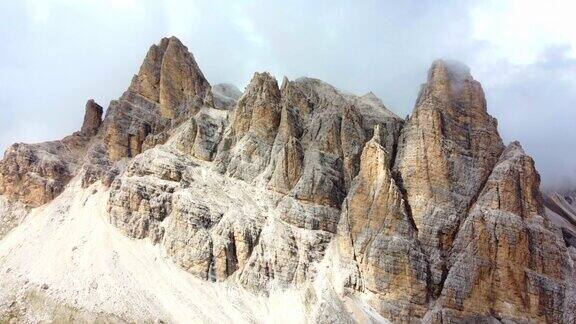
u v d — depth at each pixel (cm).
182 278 12119
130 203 13412
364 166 13900
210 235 12812
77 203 14362
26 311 10831
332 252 13050
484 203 13175
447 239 13112
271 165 14612
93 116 18112
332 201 13912
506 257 12400
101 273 11812
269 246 12850
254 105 15650
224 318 11300
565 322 12038
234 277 12469
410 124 15000
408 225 12975
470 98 15200
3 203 14625
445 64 15588
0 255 12769
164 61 17838
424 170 13838
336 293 12144
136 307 11094
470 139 14675
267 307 11919
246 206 13688
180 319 11062
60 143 17138
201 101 17275
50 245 12888
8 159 15325
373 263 12469
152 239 12962
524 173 13650
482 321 11738
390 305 12038
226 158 14938
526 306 12106
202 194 13638
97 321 10550
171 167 14088
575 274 12812
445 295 12094
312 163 14350
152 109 17350
